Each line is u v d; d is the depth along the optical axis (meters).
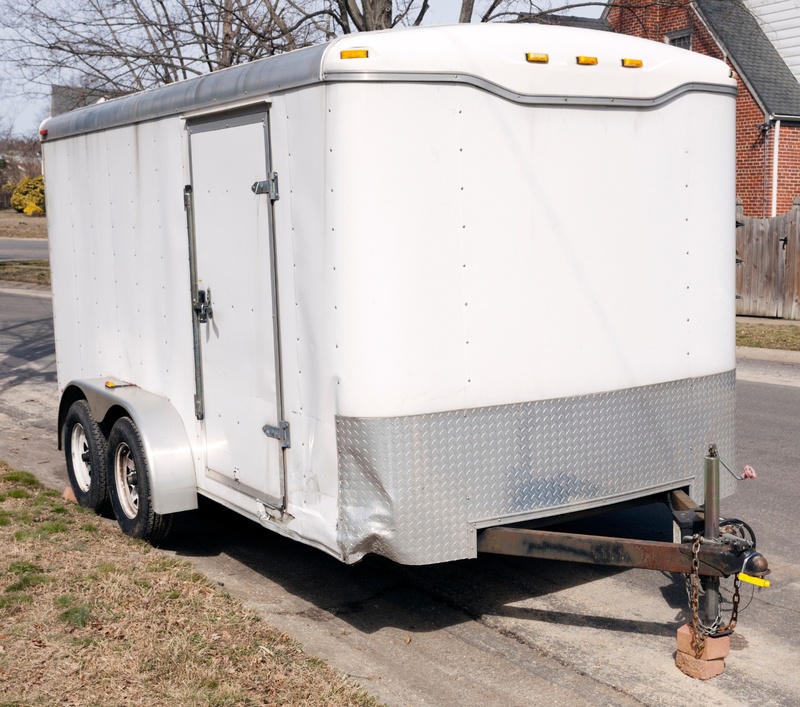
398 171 4.01
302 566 5.55
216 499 5.24
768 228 16.11
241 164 4.68
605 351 4.61
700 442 5.03
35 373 12.41
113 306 6.32
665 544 4.06
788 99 21.08
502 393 4.32
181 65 15.54
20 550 5.47
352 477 4.13
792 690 4.01
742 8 23.08
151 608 4.66
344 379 4.09
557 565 5.53
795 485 6.91
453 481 4.21
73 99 16.30
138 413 5.53
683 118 4.77
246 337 4.77
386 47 3.96
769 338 13.75
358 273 4.02
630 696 3.96
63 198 6.95
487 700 3.92
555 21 18.44
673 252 4.81
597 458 4.63
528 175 4.30
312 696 3.82
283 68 4.27
